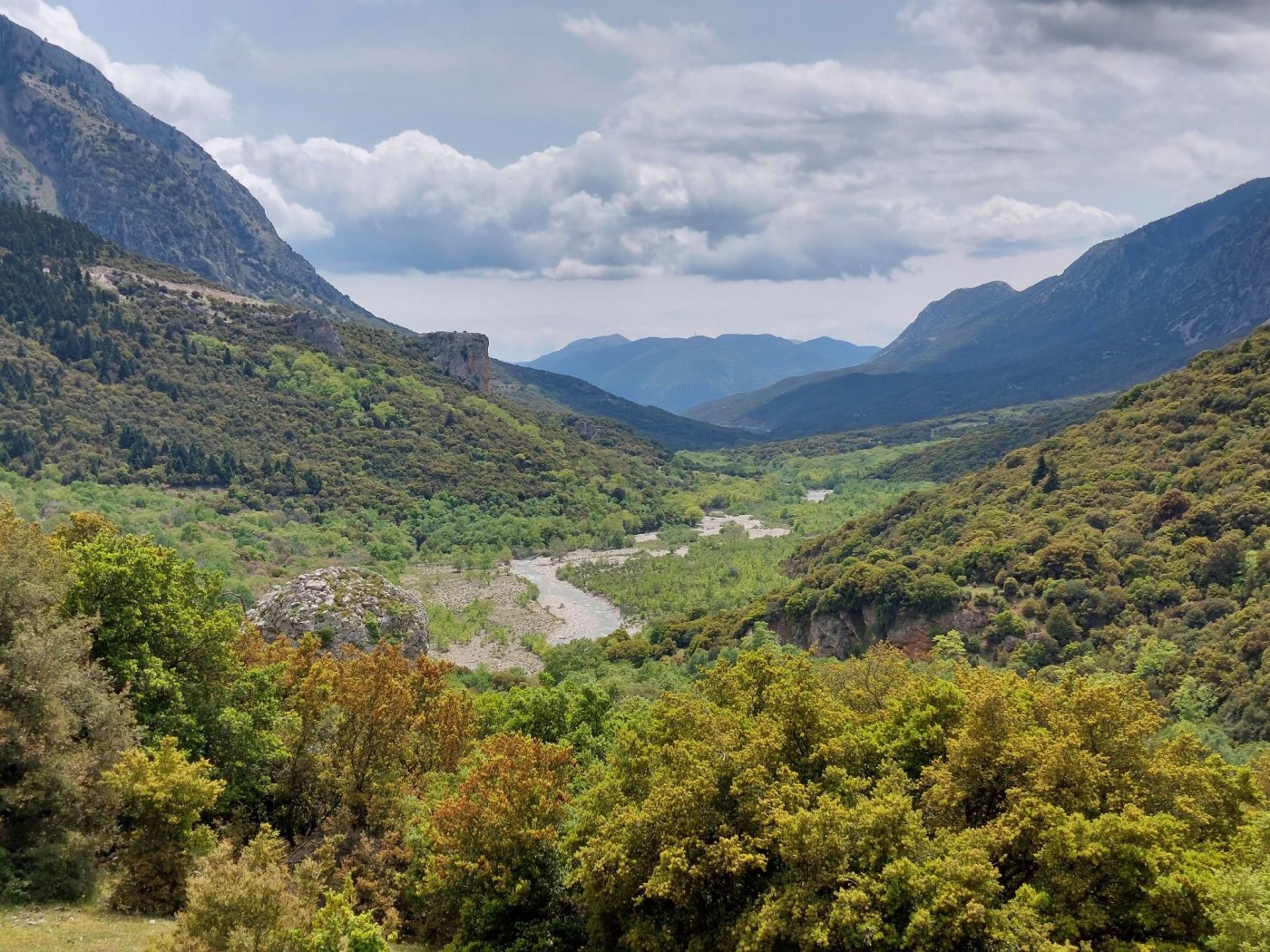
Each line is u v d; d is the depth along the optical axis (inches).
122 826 1198.9
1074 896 963.3
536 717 1971.0
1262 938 822.5
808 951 922.7
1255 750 2003.0
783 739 1143.0
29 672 1099.3
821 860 973.2
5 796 1039.0
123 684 1357.0
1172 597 2972.4
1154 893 933.2
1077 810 1043.9
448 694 1705.2
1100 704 1176.2
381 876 1320.1
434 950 1259.8
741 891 1047.6
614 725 2007.9
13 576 1197.1
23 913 984.3
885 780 1098.7
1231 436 3809.1
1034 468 4598.9
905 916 935.7
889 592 3521.2
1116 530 3481.8
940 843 1005.2
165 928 1024.9
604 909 1098.7
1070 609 3107.8
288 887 1036.5
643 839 1073.5
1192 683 2459.4
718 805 1094.4
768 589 5162.4
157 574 1472.7
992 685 1268.5
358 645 2278.5
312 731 1517.0
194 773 1143.6
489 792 1238.3
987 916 900.6
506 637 4384.8
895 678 1843.0
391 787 1491.1
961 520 4426.7
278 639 1862.7
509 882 1190.3
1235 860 992.2
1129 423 4498.0
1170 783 1138.0
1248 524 3085.6
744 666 1446.9
